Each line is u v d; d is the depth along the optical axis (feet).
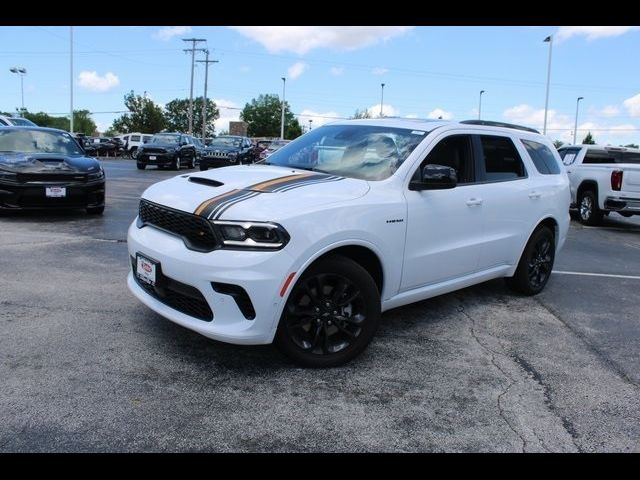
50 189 28.27
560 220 19.83
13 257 20.52
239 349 12.96
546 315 17.30
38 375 11.15
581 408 11.19
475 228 15.72
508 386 11.98
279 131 370.53
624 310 18.40
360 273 12.14
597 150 45.70
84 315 14.62
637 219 47.85
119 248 22.99
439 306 17.58
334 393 11.17
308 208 11.39
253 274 10.71
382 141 14.74
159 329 13.87
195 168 93.09
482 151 16.38
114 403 10.26
